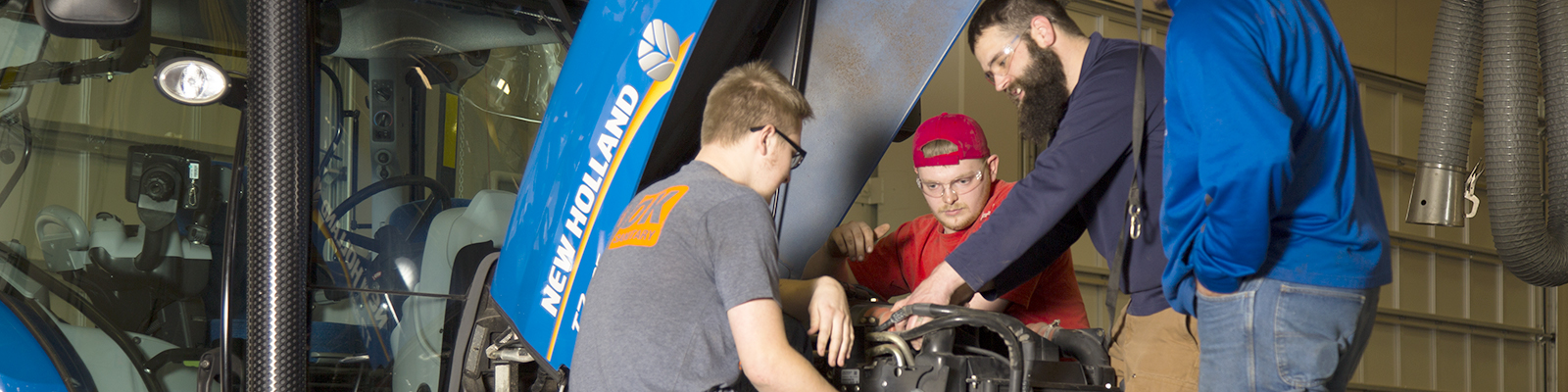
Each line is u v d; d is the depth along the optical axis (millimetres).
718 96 1549
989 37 1957
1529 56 1822
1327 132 1491
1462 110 1824
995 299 2102
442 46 1952
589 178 1716
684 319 1392
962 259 1811
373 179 1864
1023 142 5070
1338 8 6293
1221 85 1391
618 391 1386
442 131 1938
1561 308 7078
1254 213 1363
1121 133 1814
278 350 1642
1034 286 2285
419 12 1935
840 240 2295
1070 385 1589
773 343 1341
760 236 1402
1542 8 1874
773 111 1513
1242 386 1527
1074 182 1799
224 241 1770
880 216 4691
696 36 1683
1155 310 1908
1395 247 6465
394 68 1902
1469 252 6789
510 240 1804
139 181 1867
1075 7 5230
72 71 1895
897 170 4762
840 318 1510
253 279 1646
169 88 1639
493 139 1984
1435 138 1847
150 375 1833
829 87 1881
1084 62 1903
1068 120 1854
